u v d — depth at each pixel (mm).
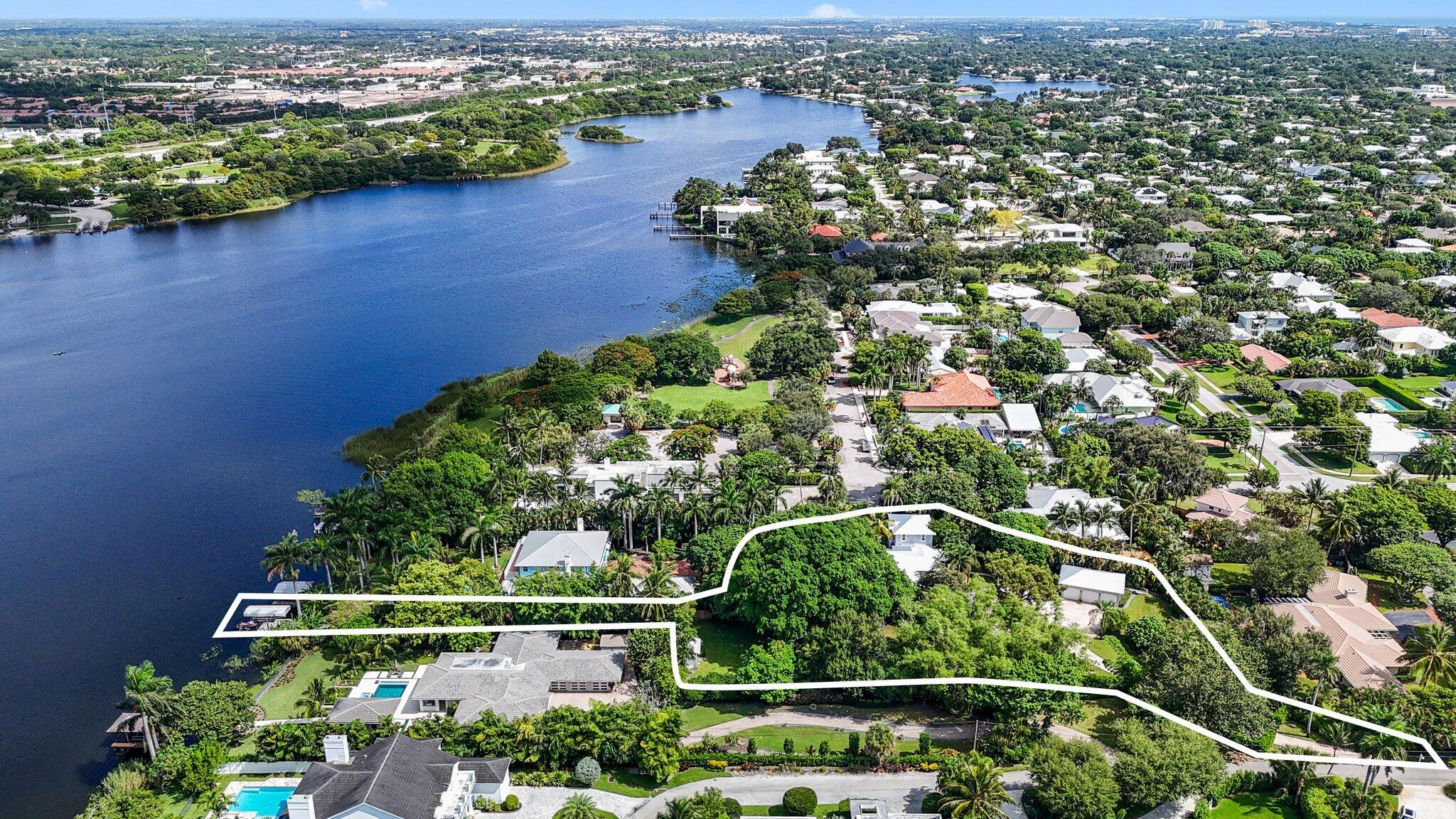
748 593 142625
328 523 164625
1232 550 161000
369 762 112375
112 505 197125
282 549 154125
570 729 122125
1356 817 110688
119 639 153250
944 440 192875
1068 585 155750
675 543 168875
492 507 172500
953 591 143000
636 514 168875
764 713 133250
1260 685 128500
